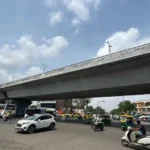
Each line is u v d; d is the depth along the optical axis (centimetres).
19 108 5444
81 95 4112
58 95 4206
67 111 8381
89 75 2973
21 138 1808
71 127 2842
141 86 2539
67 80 3397
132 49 2278
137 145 1371
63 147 1401
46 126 2417
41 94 4081
